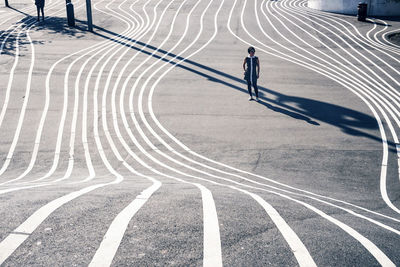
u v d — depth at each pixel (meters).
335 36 26.66
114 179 8.63
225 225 4.20
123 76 18.83
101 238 3.63
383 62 21.75
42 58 20.98
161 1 36.31
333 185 9.70
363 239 4.09
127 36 25.67
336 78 19.28
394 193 9.30
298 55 22.75
